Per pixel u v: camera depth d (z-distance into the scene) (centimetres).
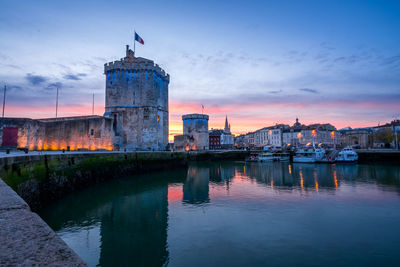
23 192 1475
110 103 5081
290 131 10838
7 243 221
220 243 1255
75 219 1612
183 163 4800
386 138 8775
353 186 2753
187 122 8269
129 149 4919
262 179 3428
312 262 1058
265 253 1142
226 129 15838
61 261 186
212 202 2064
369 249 1171
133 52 5488
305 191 2506
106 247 1225
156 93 5269
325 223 1521
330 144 11181
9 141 2930
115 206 1928
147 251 1178
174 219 1625
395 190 2502
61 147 3656
